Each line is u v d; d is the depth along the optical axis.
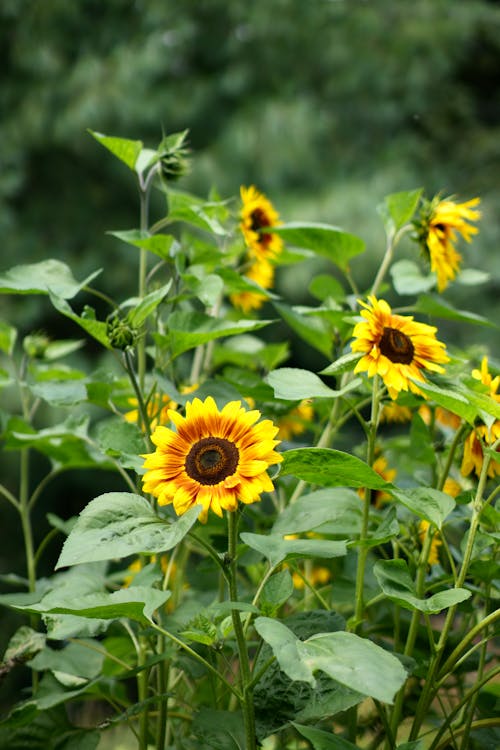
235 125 6.60
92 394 1.58
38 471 6.38
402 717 1.65
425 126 7.75
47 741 1.50
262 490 1.15
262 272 2.05
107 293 6.74
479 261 6.53
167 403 1.65
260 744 1.27
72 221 6.87
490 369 1.52
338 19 7.26
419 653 1.59
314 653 1.05
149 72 6.52
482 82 8.82
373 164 6.96
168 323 1.52
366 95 7.22
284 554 1.23
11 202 6.90
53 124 6.64
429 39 7.35
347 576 1.68
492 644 1.79
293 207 6.31
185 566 1.93
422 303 1.78
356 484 1.26
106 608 1.12
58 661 1.60
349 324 1.70
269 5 7.08
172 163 1.73
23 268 1.60
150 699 1.39
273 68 7.18
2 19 6.81
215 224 1.67
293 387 1.28
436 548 1.68
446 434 1.85
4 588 4.57
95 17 7.05
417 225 1.74
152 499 1.43
